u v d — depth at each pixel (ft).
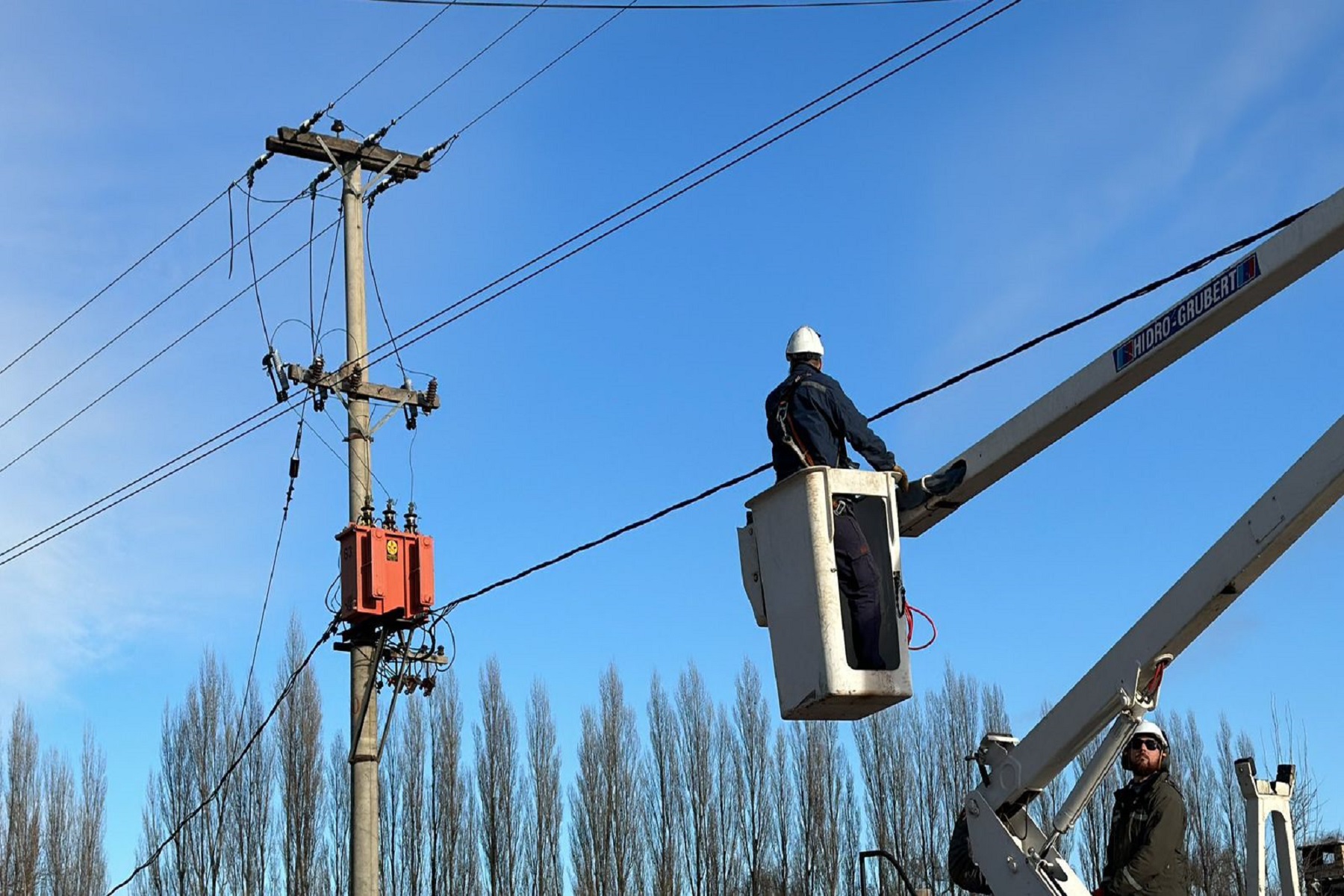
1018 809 24.50
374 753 54.19
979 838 24.66
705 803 127.54
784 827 126.52
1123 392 24.31
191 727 129.49
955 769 122.93
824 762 127.44
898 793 124.06
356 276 59.36
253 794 128.06
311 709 131.23
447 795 130.62
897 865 29.58
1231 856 108.68
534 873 130.72
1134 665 23.03
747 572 24.17
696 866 127.03
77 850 133.80
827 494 22.70
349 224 59.72
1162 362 23.66
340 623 55.01
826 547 22.48
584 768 130.62
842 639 22.18
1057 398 24.63
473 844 130.00
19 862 129.80
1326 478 20.89
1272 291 22.62
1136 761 23.93
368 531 54.85
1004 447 25.22
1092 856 100.78
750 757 128.47
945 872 120.78
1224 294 22.80
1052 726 24.02
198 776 128.36
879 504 23.30
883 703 22.68
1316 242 21.79
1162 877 22.85
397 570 54.80
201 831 126.82
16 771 132.36
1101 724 23.54
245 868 125.90
